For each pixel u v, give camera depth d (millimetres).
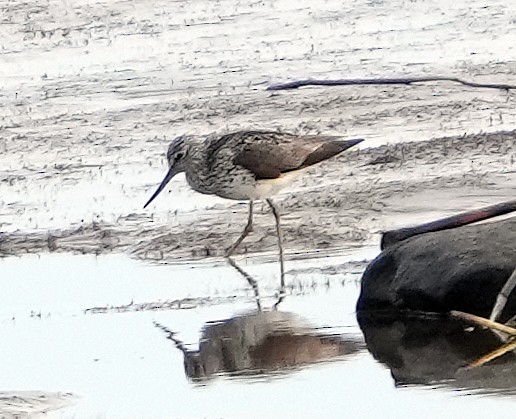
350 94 22812
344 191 17594
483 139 19625
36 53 27328
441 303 12734
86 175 18938
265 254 15562
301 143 15719
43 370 11766
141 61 26359
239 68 25516
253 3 30938
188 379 11438
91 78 25172
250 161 15469
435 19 28750
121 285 14492
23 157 20141
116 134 21188
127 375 11594
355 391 11008
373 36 27594
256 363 11852
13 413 10500
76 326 13070
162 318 13266
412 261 13031
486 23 28125
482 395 10789
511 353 11969
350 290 13984
